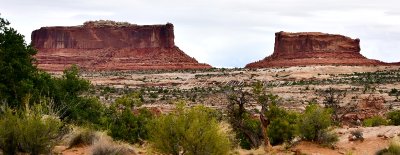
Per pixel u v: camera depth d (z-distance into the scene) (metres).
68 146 15.03
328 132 19.95
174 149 13.57
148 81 177.25
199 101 96.44
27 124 12.65
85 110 26.16
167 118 13.67
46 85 23.59
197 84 164.88
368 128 24.08
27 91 21.41
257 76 175.62
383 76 156.00
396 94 102.69
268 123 24.59
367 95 102.56
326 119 19.86
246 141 27.22
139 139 25.30
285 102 93.06
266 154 18.03
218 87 152.75
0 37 23.08
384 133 22.05
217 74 186.50
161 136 13.59
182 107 14.08
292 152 18.28
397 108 76.50
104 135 16.05
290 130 25.73
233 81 166.25
